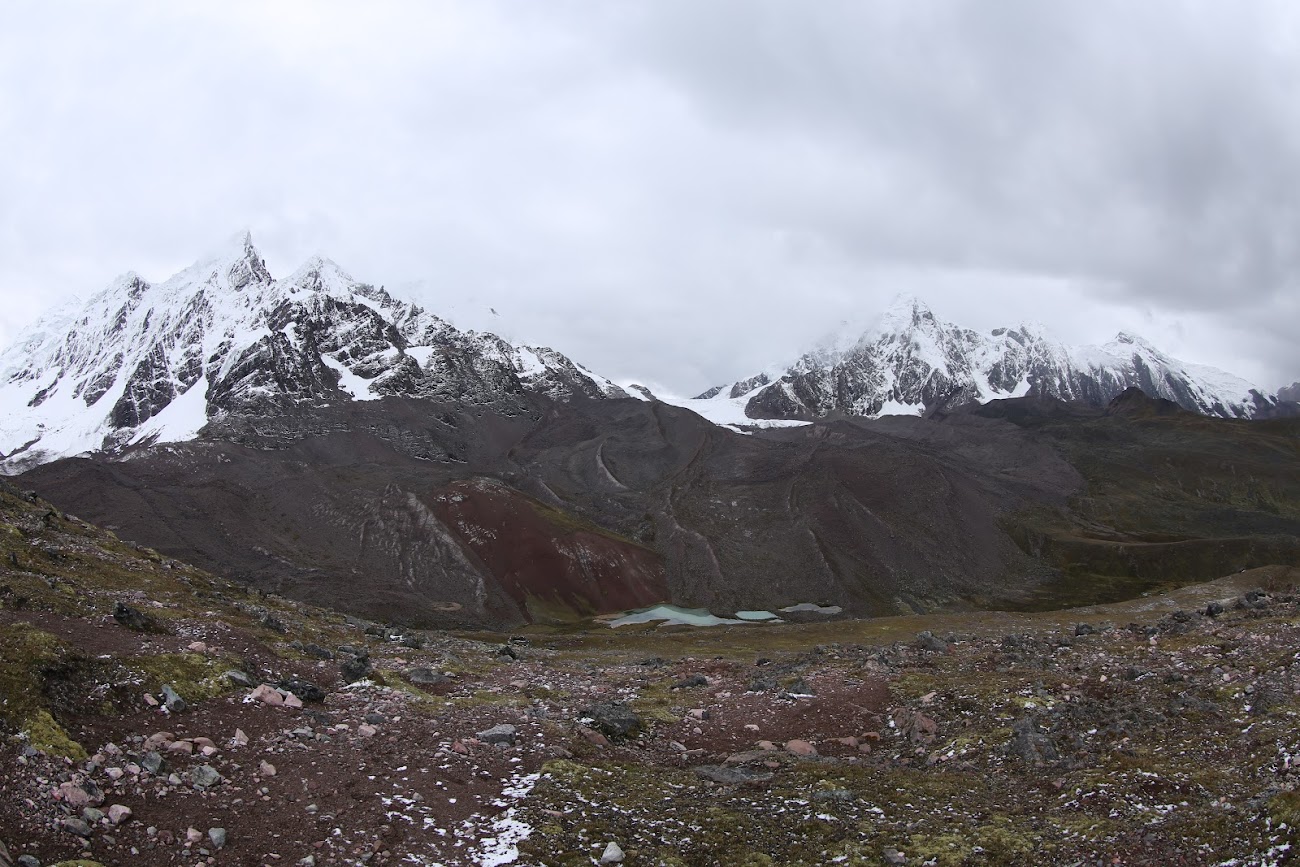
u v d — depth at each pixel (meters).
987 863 23.53
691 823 26.05
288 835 22.53
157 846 21.20
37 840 19.98
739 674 53.00
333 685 38.06
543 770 28.75
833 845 24.86
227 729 29.05
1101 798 27.22
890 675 47.78
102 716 27.31
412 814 24.39
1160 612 114.31
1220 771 27.84
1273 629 46.72
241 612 53.97
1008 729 35.16
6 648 27.84
